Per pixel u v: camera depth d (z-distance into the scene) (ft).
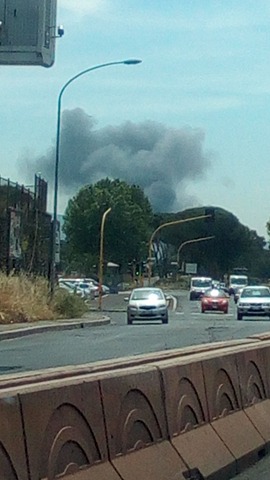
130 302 142.61
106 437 23.53
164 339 94.38
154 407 26.45
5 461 19.27
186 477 26.55
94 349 80.53
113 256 366.84
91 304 207.21
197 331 111.86
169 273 489.26
